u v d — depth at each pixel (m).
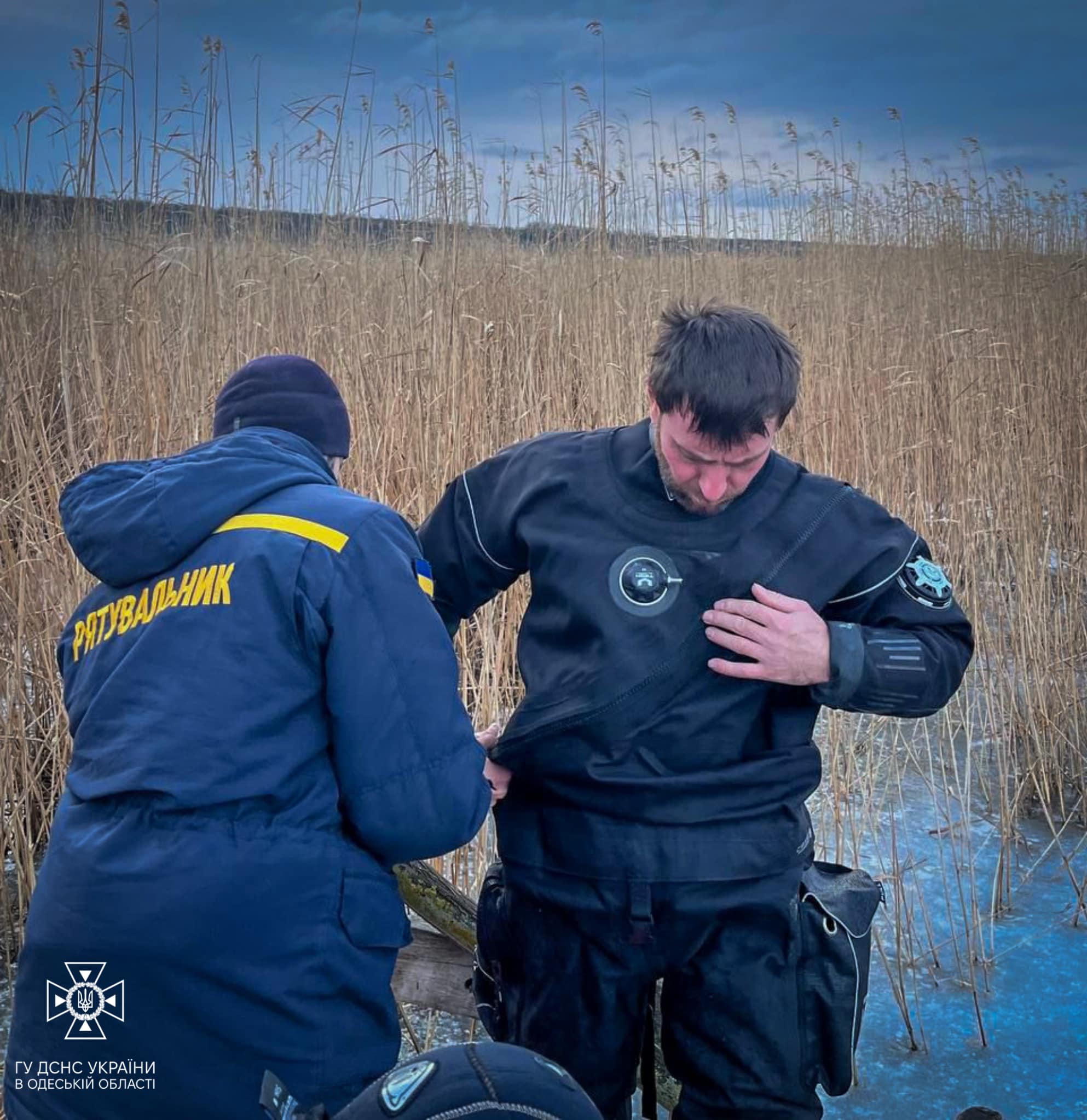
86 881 1.11
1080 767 3.09
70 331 3.15
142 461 1.30
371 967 1.20
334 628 1.17
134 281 3.15
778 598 1.24
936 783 3.14
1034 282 6.00
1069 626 3.53
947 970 2.29
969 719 3.14
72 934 1.11
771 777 1.29
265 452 1.27
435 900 1.78
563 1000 1.33
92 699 1.21
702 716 1.27
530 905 1.35
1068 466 4.62
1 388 2.89
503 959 1.41
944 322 5.56
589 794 1.29
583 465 1.36
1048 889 2.61
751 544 1.28
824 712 3.42
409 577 1.23
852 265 6.44
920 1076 1.98
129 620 1.22
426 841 1.20
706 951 1.29
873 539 1.31
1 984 2.25
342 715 1.17
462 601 1.48
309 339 3.60
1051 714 3.25
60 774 2.63
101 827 1.14
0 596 2.68
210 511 1.21
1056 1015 2.13
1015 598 3.70
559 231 5.39
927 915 2.38
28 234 3.42
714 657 1.27
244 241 4.12
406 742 1.18
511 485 1.41
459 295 3.98
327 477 1.34
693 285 5.49
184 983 1.09
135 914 1.09
